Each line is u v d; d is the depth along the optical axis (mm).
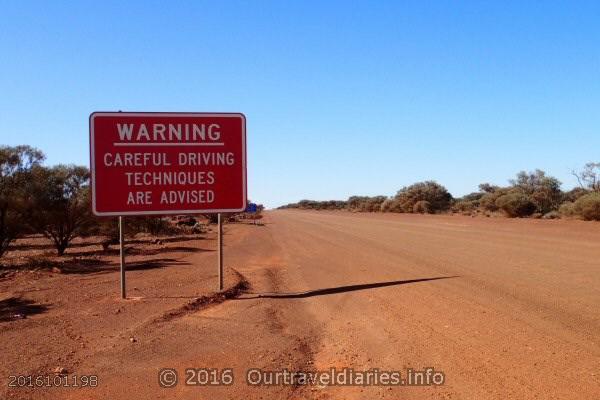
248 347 8164
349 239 30594
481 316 9922
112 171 12492
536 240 26188
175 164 12820
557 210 52188
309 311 11047
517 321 9461
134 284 14336
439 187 87812
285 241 31156
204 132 12977
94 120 12461
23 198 20609
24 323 9625
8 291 13297
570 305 10719
